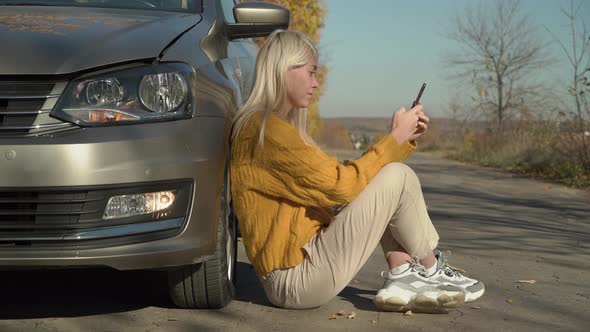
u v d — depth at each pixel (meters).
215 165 3.10
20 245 2.88
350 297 3.64
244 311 3.37
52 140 2.83
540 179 11.62
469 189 9.72
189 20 3.68
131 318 3.28
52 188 2.82
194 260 3.07
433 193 9.07
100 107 2.91
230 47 4.02
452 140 23.86
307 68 3.19
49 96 2.87
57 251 2.87
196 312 3.37
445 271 3.37
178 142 2.98
